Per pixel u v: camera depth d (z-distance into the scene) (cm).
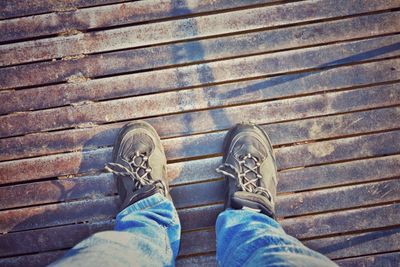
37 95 153
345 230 154
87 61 152
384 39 152
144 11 151
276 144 154
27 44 152
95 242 106
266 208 133
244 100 153
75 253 102
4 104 153
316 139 154
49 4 152
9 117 154
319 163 154
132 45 152
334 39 152
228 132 152
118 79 153
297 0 151
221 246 126
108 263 98
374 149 153
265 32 151
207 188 154
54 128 154
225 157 150
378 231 154
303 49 152
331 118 153
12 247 156
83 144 154
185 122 153
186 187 154
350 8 151
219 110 153
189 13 151
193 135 154
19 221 155
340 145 153
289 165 154
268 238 110
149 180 146
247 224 124
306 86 153
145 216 134
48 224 155
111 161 155
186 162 153
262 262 97
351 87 153
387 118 153
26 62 153
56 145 154
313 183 154
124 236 115
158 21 152
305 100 153
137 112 153
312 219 154
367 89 153
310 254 101
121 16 151
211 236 153
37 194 155
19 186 155
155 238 124
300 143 154
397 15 151
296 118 153
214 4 150
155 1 151
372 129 153
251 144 149
